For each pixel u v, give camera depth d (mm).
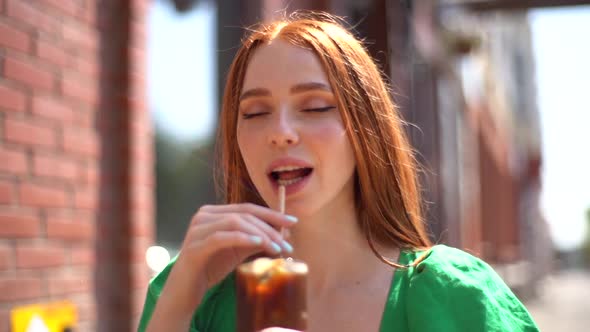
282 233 1462
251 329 1311
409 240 1654
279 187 1491
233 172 1781
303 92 1515
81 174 3129
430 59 9914
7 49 2684
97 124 3273
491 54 20797
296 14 2082
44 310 2801
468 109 14734
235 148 1763
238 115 1646
